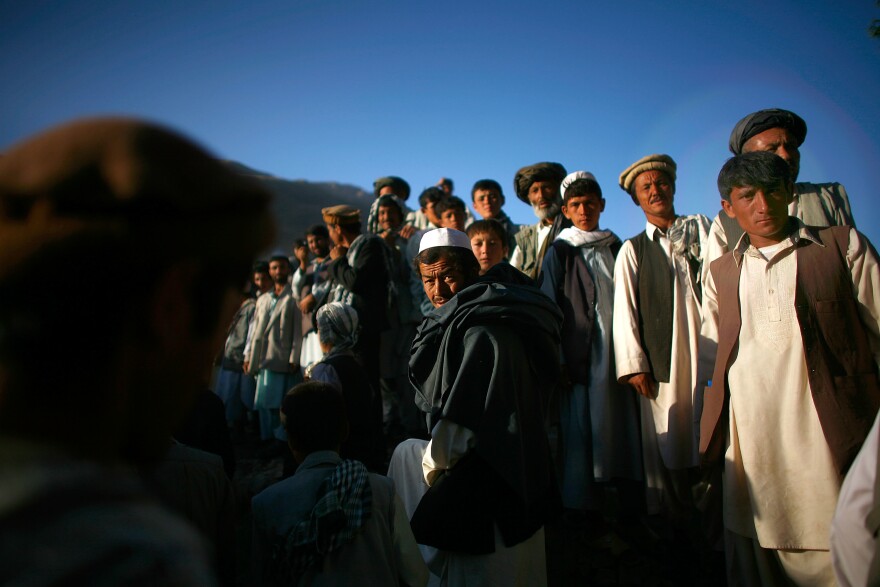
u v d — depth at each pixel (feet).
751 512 7.84
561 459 11.39
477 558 6.47
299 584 5.39
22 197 1.42
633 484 10.89
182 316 1.60
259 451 18.34
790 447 7.34
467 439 6.52
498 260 11.28
